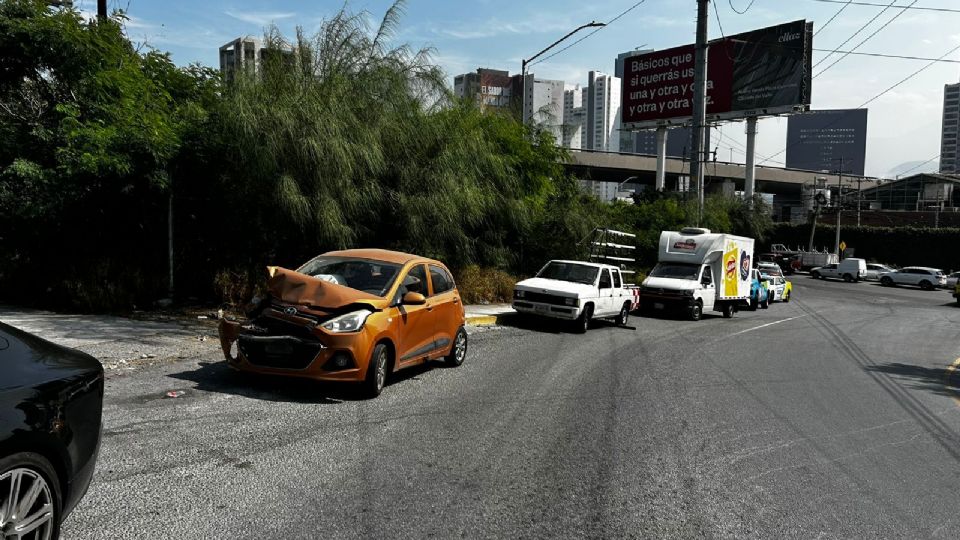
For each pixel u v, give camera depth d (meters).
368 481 4.99
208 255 14.02
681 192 40.03
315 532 4.06
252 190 12.88
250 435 5.90
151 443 5.50
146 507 4.25
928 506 5.18
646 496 5.06
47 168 11.92
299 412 6.77
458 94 20.52
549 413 7.49
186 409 6.58
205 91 14.77
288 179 12.02
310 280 7.65
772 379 10.74
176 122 12.84
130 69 13.02
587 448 6.23
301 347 7.14
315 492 4.70
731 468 5.88
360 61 14.66
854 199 86.06
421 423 6.70
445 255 16.55
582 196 26.20
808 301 33.59
